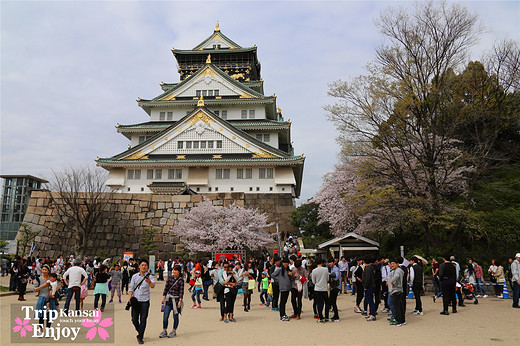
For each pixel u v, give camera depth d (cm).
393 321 1248
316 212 4409
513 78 2480
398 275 1232
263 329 1176
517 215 2492
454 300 1473
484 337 1046
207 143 5328
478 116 2511
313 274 1296
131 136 6022
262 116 5962
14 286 2197
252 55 7106
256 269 2561
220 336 1080
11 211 8381
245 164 5075
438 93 2425
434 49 2397
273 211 4966
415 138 2503
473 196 2870
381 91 2366
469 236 2570
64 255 4359
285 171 5147
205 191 5147
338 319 1311
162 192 4947
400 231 3166
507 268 2205
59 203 4559
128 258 3098
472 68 2822
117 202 4597
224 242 3834
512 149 3173
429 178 2480
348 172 3575
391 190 2400
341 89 2395
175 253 4238
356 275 1536
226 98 6062
